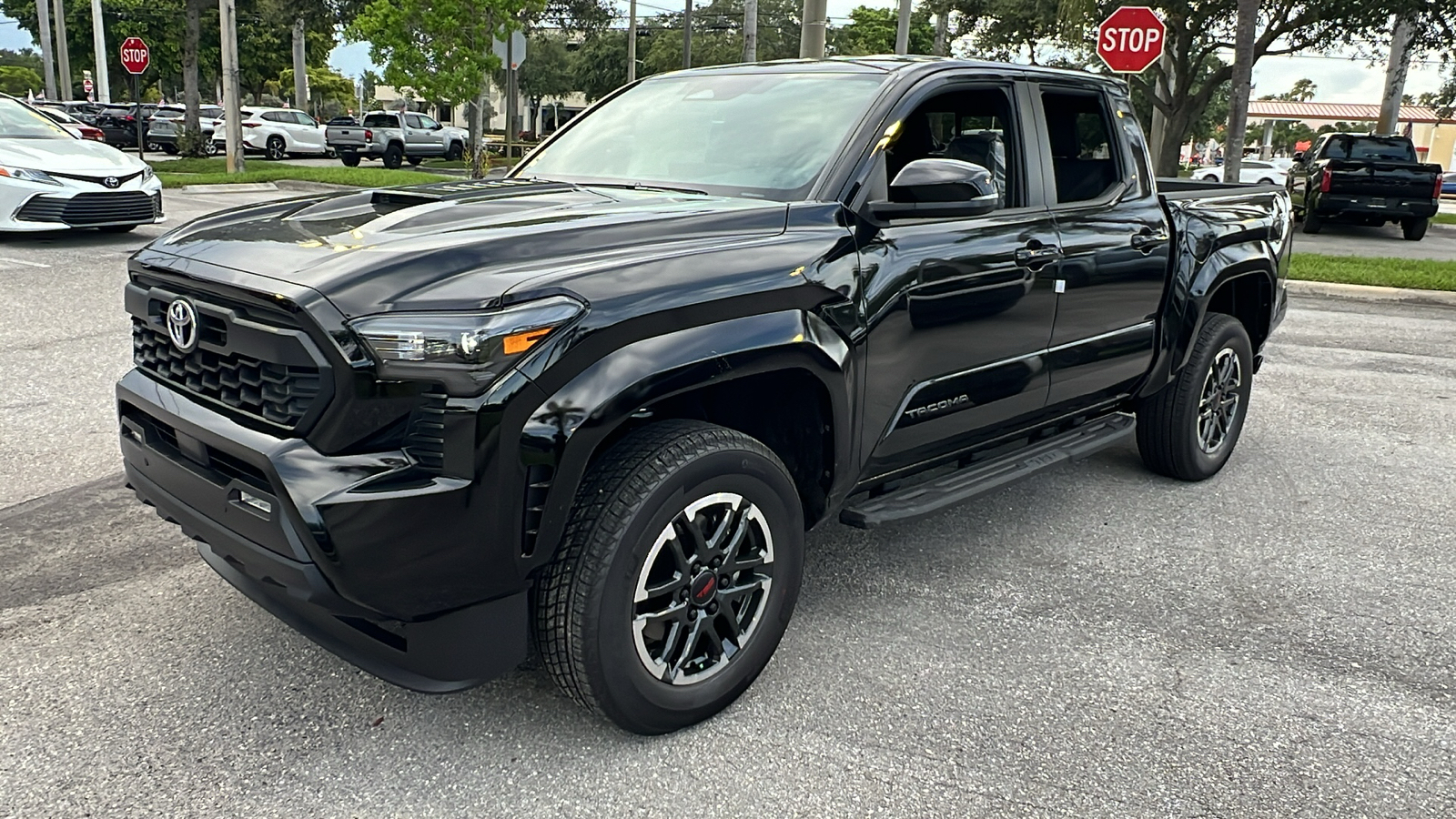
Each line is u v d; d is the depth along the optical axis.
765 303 2.83
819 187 3.29
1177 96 23.42
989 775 2.74
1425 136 73.56
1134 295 4.38
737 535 2.88
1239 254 4.97
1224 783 2.74
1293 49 22.69
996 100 3.95
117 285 9.04
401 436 2.42
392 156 29.72
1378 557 4.31
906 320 3.31
